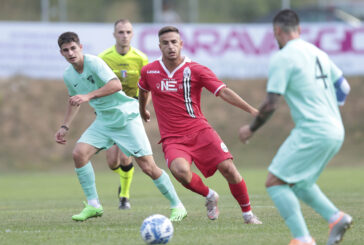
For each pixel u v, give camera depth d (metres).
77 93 29.50
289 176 18.62
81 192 49.91
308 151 18.45
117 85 27.98
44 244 21.20
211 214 27.64
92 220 28.83
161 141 27.64
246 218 26.47
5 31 88.38
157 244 20.73
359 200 37.59
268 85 18.56
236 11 107.50
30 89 94.69
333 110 19.00
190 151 26.77
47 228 25.83
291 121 92.81
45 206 37.62
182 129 26.84
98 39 88.12
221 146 26.34
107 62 36.66
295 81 18.62
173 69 26.81
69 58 27.92
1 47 88.62
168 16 101.12
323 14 101.06
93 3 101.06
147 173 29.11
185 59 27.00
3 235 23.75
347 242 20.78
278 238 21.77
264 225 25.64
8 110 92.25
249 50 92.50
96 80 28.55
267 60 92.88
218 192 46.62
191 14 102.38
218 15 105.75
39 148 87.62
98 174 74.44
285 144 18.88
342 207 33.16
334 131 18.52
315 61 18.95
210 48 91.31
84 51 87.62
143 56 36.94
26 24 88.81
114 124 29.12
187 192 48.12
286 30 19.42
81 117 92.50
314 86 18.70
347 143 88.50
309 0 111.12
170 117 27.03
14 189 54.34
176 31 26.58
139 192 48.53
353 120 93.12
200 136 26.62
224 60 92.06
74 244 21.08
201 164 26.80
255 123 18.89
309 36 92.00
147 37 87.50
